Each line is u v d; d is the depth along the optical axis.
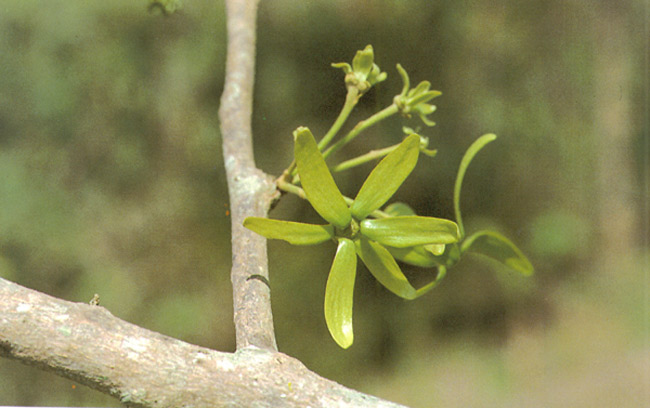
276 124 1.42
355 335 1.40
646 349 1.37
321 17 1.42
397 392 1.35
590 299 1.51
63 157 1.41
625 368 1.34
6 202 1.35
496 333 1.47
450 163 1.50
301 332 1.40
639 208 1.59
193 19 1.42
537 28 1.58
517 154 1.56
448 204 1.51
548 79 1.59
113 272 1.38
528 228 1.56
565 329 1.47
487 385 1.35
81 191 1.41
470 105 1.52
